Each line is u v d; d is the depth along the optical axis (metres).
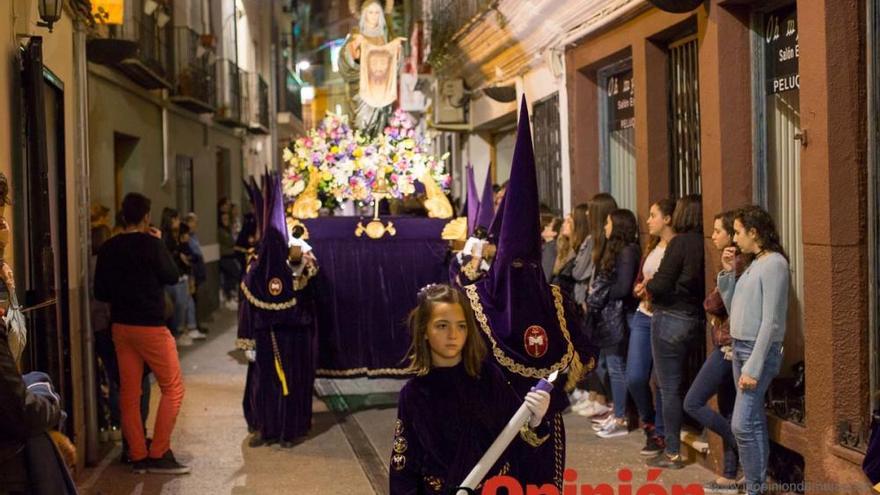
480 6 11.02
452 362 3.23
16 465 3.22
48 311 5.20
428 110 16.92
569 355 4.02
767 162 5.88
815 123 4.81
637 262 6.83
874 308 4.67
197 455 6.85
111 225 10.52
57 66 5.90
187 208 14.65
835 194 4.73
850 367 4.76
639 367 6.42
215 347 11.92
